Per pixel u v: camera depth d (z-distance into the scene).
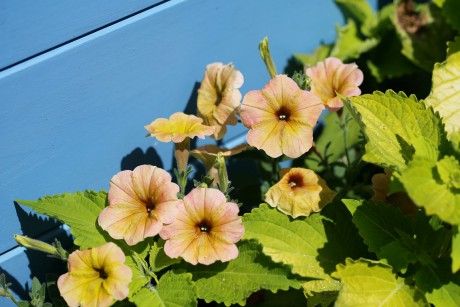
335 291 0.64
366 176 0.75
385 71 0.86
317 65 0.70
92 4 0.65
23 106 0.64
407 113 0.64
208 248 0.62
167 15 0.70
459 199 0.55
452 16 0.79
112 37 0.67
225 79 0.69
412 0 0.88
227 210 0.62
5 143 0.65
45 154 0.67
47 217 0.69
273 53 0.80
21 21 0.62
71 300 0.60
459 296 0.60
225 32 0.75
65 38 0.65
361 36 0.86
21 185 0.66
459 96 0.68
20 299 0.70
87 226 0.64
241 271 0.63
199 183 0.66
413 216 0.67
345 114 0.76
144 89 0.71
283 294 0.70
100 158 0.70
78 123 0.68
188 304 0.61
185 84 0.74
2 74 0.63
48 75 0.65
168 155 0.76
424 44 0.85
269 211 0.66
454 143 0.61
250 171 0.83
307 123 0.65
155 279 0.64
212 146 0.71
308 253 0.66
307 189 0.66
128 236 0.62
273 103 0.65
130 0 0.67
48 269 0.71
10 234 0.67
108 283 0.59
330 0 0.83
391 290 0.61
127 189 0.63
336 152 0.83
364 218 0.64
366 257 0.66
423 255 0.62
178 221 0.62
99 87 0.68
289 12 0.79
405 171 0.55
